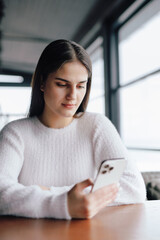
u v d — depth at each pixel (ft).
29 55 23.71
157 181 4.10
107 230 2.12
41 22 16.61
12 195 2.58
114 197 2.58
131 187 2.95
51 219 2.42
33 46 21.33
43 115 3.57
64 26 16.75
